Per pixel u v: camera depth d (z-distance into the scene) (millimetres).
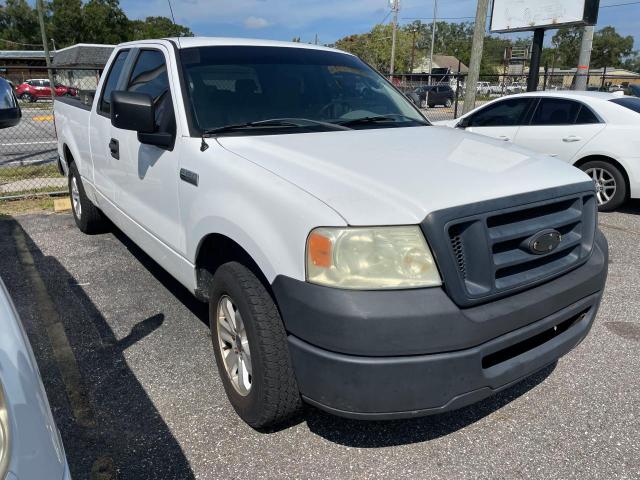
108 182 4496
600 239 2990
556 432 2805
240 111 3316
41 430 1411
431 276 2150
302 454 2615
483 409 3004
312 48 4184
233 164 2738
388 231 2133
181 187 3121
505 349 2422
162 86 3574
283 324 2445
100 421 2842
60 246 5625
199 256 3080
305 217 2219
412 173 2457
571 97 7582
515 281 2350
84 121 5062
